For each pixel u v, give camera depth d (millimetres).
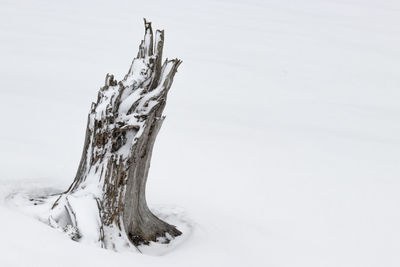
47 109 8578
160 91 3846
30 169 5297
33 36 15805
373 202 6332
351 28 23922
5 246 2895
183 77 12922
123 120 3762
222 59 15727
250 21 24047
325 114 10828
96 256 3121
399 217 5938
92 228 3408
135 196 3834
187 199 5426
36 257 2889
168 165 6684
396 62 17344
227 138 8367
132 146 3672
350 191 6625
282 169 7191
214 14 25203
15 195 4070
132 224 3902
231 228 4734
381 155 8391
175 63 3930
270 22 24234
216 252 3990
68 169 5586
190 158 7102
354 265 4605
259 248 4461
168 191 5633
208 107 10375
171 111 9734
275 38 20375
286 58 16766
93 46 15523
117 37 17641
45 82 10617
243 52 17188
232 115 9977
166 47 16703
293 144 8500
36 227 3215
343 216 5773
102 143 3703
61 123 7883
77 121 8117
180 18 23328
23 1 22594
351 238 5211
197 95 11320
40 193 4391
